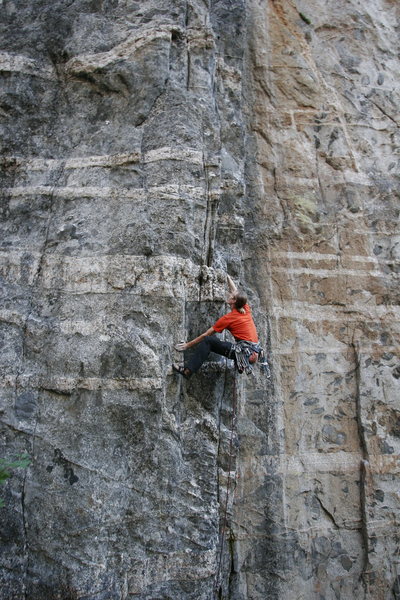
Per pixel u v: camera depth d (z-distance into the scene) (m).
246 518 6.61
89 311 5.99
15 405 5.77
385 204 8.12
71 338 5.91
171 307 6.04
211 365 6.33
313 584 6.54
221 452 6.35
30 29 7.40
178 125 6.68
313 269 7.64
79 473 5.54
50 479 5.53
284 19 8.94
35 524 5.42
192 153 6.59
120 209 6.33
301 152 8.20
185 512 5.74
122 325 5.88
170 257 6.16
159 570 5.54
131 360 5.77
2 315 6.09
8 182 6.76
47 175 6.74
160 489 5.70
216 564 5.75
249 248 7.61
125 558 5.47
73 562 5.31
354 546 6.73
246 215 7.75
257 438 6.85
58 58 7.30
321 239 7.79
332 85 8.66
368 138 8.45
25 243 6.45
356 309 7.55
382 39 9.16
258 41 8.70
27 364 5.91
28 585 5.26
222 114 7.66
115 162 6.56
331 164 8.20
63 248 6.30
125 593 5.38
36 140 6.93
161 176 6.46
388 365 7.38
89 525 5.41
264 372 6.52
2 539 5.38
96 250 6.19
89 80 7.05
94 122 6.92
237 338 5.98
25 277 6.28
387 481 6.91
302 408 7.09
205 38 7.34
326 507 6.79
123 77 6.95
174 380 6.01
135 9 7.35
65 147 6.88
